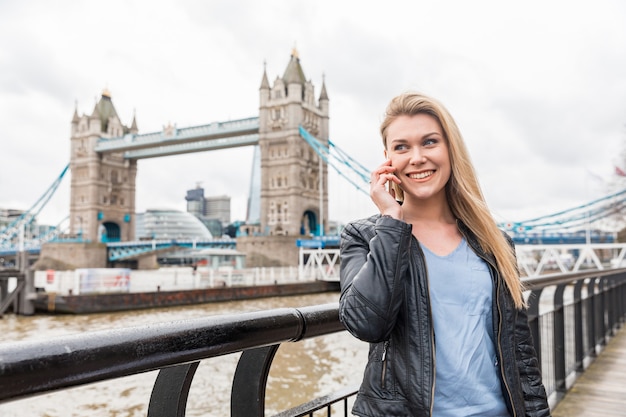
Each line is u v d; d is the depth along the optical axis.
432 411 1.55
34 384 0.99
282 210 84.00
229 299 32.34
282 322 1.64
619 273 9.37
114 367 1.13
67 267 83.25
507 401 1.62
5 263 98.00
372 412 1.57
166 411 1.37
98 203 104.31
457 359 1.56
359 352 15.29
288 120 85.44
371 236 1.66
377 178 1.76
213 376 12.15
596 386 5.64
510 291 1.68
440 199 1.82
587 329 7.02
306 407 1.89
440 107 1.77
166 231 155.00
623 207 50.41
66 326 23.16
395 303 1.51
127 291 28.72
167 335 1.25
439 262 1.68
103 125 109.69
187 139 93.00
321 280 38.78
